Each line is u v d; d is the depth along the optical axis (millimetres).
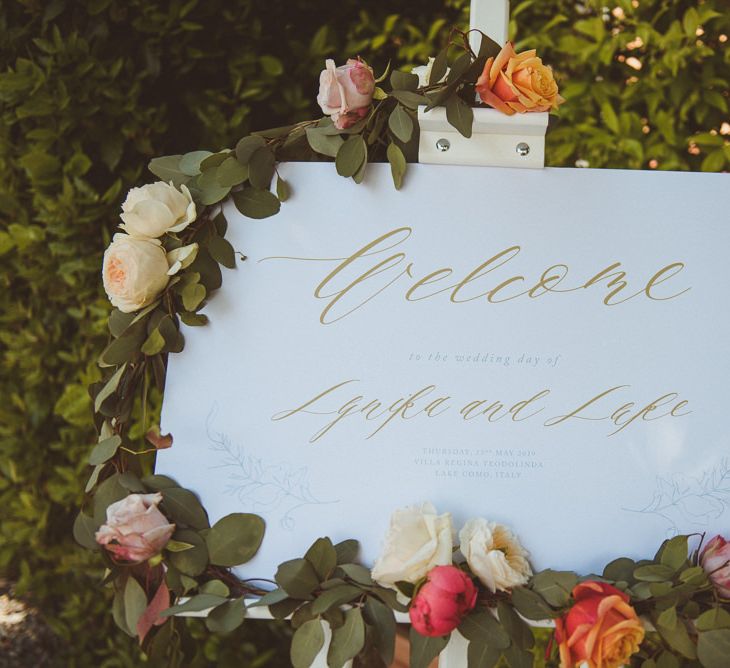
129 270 941
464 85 962
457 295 966
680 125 1611
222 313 976
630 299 964
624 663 802
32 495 1659
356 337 965
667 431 943
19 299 1642
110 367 1021
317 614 870
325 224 981
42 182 1538
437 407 949
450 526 871
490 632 856
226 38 1591
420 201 978
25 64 1487
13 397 1646
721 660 854
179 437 959
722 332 960
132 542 875
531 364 955
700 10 1530
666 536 920
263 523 933
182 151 1625
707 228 976
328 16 1691
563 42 1611
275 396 961
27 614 1831
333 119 955
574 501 928
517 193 977
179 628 1008
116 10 1494
